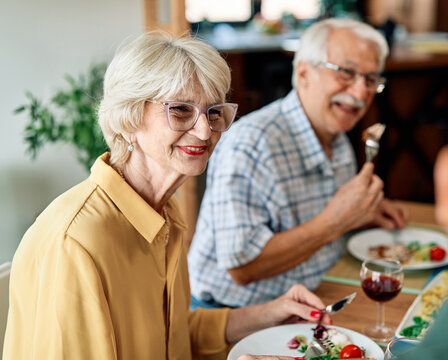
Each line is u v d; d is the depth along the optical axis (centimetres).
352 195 175
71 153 307
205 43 115
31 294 110
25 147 289
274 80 560
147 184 121
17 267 111
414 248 188
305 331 136
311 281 194
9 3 272
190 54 110
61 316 104
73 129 278
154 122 112
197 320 149
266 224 187
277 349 130
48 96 295
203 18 645
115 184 115
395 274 139
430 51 430
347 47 186
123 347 116
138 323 118
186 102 111
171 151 115
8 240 296
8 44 275
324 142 201
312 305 143
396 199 440
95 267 107
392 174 434
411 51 437
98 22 309
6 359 113
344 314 149
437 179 432
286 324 143
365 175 175
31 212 301
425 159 433
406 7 626
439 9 611
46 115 271
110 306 112
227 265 178
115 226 113
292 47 453
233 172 179
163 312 128
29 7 279
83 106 278
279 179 185
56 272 106
